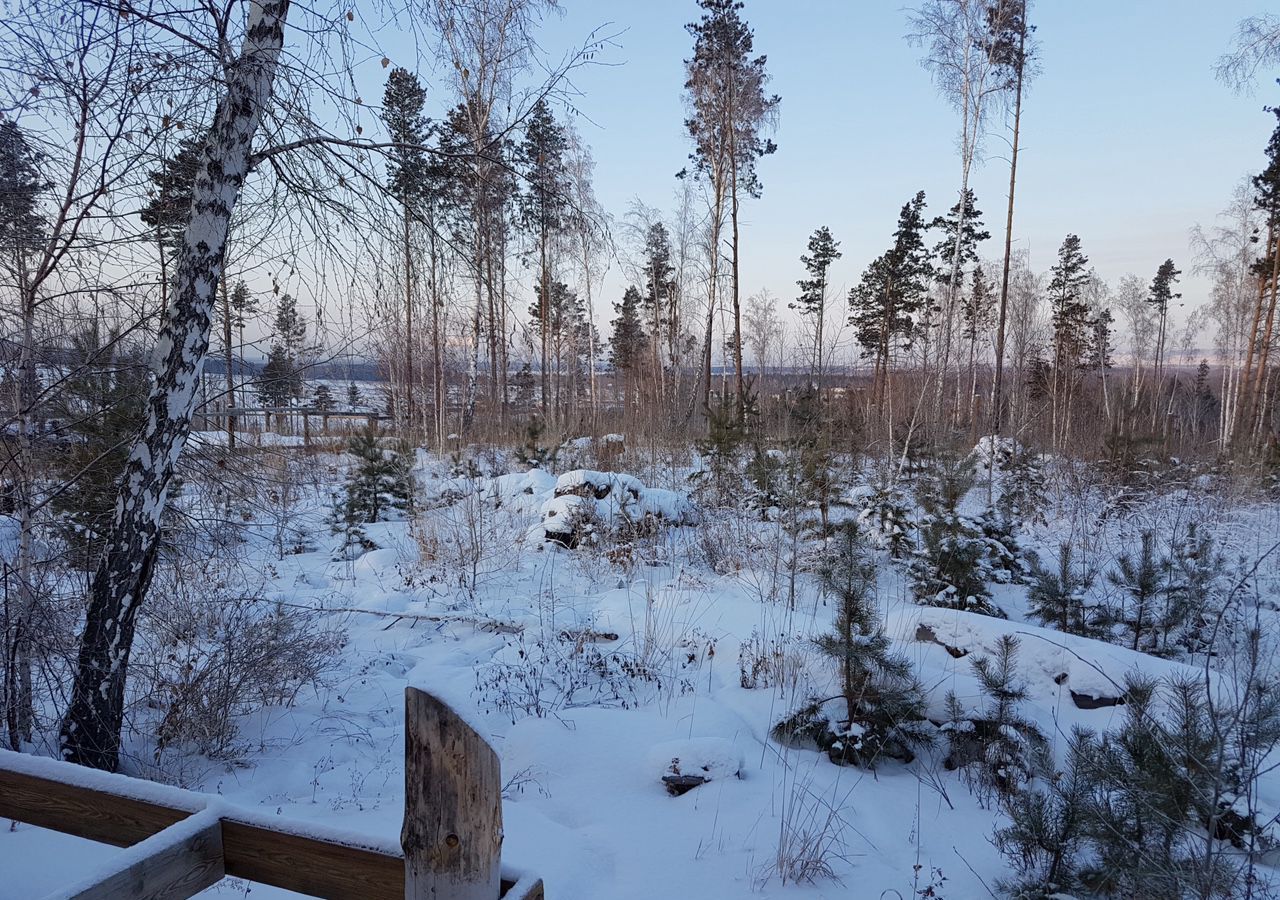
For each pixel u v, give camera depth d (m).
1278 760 4.66
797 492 9.65
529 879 1.68
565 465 16.20
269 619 6.18
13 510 4.52
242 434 5.24
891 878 3.59
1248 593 8.27
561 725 5.33
